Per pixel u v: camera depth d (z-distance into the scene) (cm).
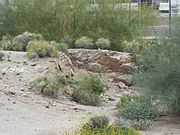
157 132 1345
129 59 2580
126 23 3225
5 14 3244
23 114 1495
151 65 1619
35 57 2252
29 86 1850
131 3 3578
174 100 1569
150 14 3312
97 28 3144
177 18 1619
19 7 3266
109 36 3133
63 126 1328
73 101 1847
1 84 1841
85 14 3212
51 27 3177
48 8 3219
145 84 1595
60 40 3039
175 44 1570
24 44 2614
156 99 1597
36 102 1681
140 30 3222
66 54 2639
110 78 2533
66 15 3173
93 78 1978
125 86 2430
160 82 1556
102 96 2028
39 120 1434
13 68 2073
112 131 1009
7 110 1518
